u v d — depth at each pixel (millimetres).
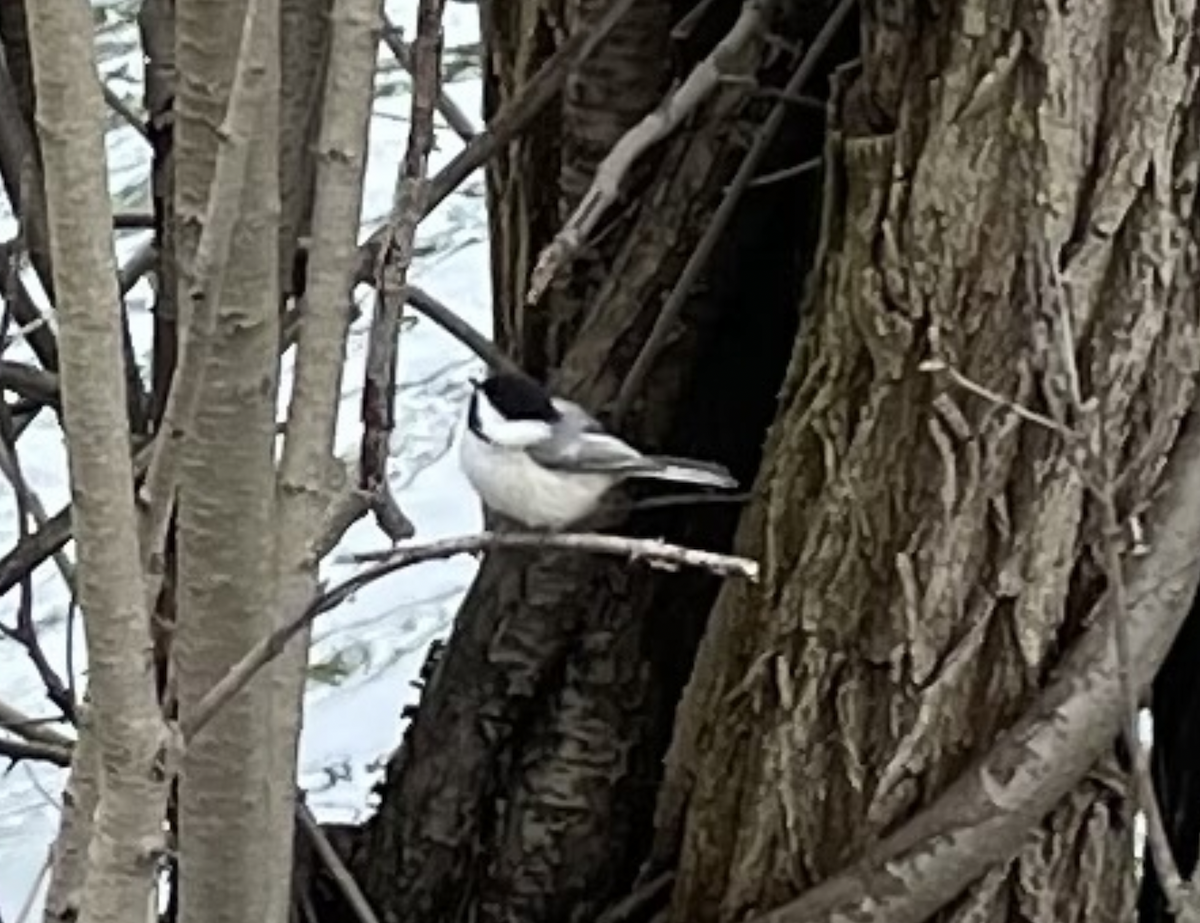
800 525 2678
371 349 1775
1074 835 2666
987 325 2482
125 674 1478
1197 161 2461
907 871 2639
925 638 2594
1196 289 2520
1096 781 2641
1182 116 2438
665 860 3066
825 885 2697
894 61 2508
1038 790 2582
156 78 2711
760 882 2785
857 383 2592
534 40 3105
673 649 3158
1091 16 2377
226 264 1513
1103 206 2436
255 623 1618
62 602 5438
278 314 1599
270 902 1710
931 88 2469
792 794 2723
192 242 1623
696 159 2924
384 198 6469
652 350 2969
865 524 2605
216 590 1598
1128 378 2494
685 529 3117
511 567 3107
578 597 3094
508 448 2934
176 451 1591
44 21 1350
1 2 3096
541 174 3172
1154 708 3041
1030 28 2383
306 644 1729
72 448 1432
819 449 2643
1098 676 2555
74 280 1401
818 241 2750
